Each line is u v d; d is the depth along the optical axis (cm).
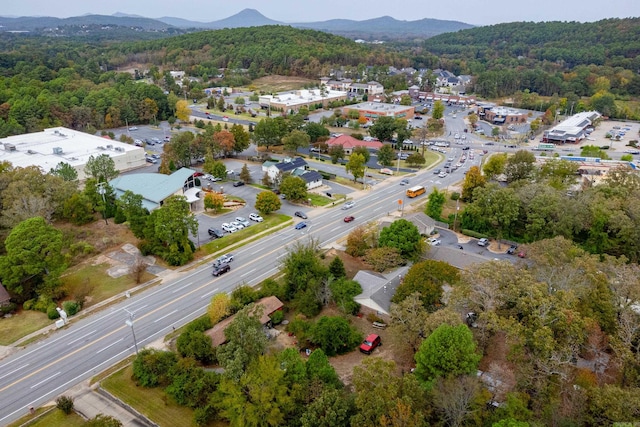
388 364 4269
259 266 7700
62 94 18575
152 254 8044
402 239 7219
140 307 6550
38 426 4569
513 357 4603
